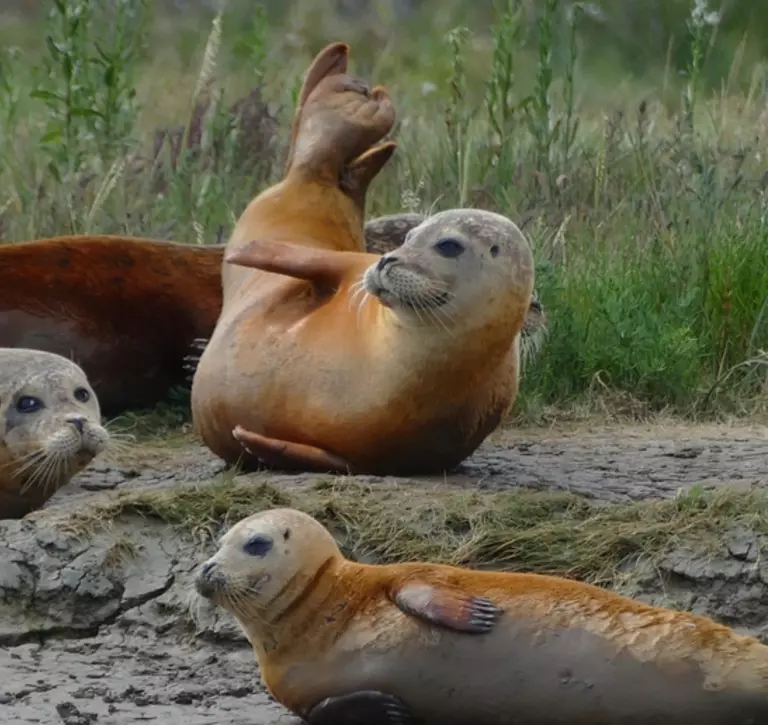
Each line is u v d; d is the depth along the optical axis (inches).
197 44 2906.0
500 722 863.1
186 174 1977.1
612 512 1138.7
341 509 1139.9
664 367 1644.9
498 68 1979.6
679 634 843.4
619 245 1872.5
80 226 1841.8
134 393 1668.3
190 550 1109.7
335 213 1491.1
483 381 1257.4
